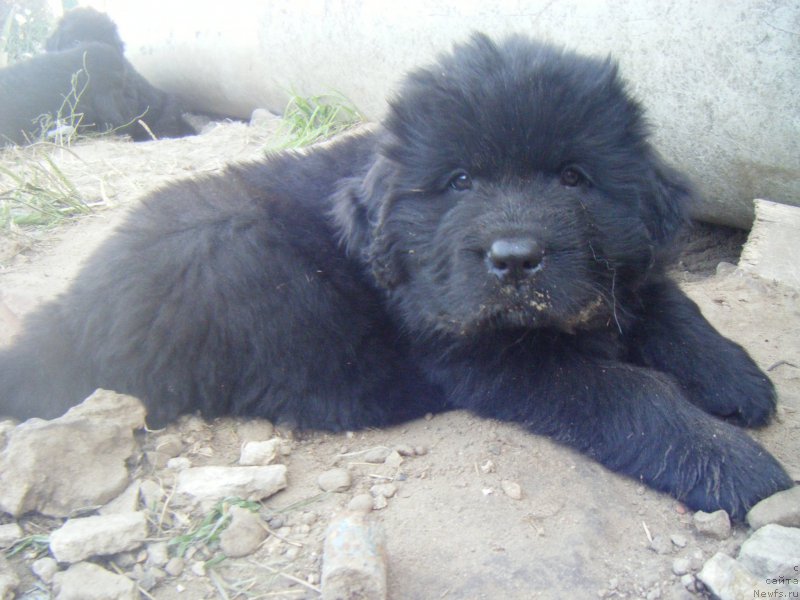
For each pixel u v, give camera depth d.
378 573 0.38
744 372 0.56
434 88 0.51
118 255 0.56
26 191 0.94
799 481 0.48
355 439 0.56
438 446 0.53
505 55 0.51
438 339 0.56
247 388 0.57
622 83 0.51
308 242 0.59
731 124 0.76
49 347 0.55
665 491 0.48
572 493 0.47
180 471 0.49
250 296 0.56
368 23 1.04
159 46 1.60
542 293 0.47
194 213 0.58
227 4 1.39
